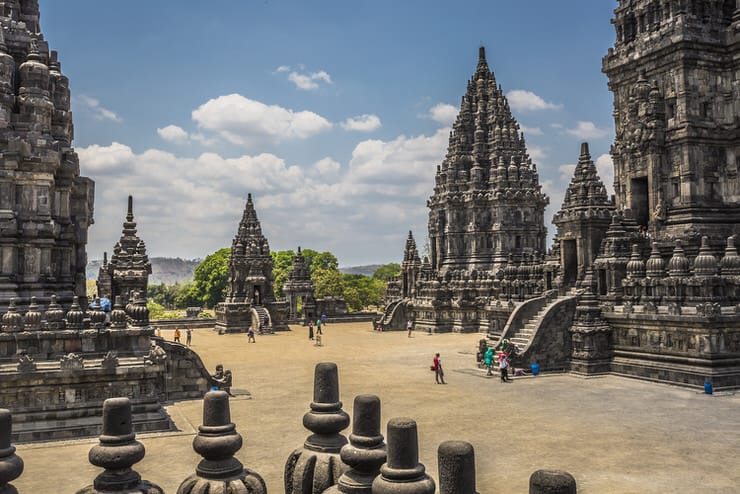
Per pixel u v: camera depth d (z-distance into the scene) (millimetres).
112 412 12453
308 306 98562
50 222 31547
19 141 30562
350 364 48781
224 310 86875
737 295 38875
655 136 50781
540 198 84562
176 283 198500
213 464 12914
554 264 54219
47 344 27500
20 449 23703
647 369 39469
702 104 50344
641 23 53656
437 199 86625
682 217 49688
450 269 84062
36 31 36000
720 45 50000
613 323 42562
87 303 36812
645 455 23000
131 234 51594
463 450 9484
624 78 55094
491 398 34125
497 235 82375
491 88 88812
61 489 19156
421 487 10281
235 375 44188
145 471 21031
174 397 34312
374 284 158875
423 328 80375
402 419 10828
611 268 44469
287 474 14336
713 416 29219
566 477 7984
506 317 54750
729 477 20500
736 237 48594
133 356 28234
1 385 25141
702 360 36344
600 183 51844
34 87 31844
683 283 39031
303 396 35719
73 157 34594
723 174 50469
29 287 30844
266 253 90562
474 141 87125
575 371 42625
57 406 25812
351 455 12102
